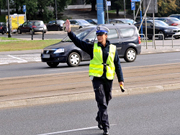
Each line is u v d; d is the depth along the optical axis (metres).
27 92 26.08
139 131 16.44
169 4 185.88
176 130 16.47
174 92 25.75
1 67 47.59
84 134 16.28
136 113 19.88
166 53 58.38
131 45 46.19
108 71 16.08
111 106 21.80
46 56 43.28
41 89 27.20
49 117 19.52
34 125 17.97
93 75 16.06
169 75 31.84
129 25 47.16
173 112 19.91
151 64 41.94
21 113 20.69
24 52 66.56
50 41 81.62
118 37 45.69
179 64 39.78
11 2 189.12
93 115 19.77
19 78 33.66
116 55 16.44
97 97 16.14
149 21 90.56
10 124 18.30
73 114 20.08
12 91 26.70
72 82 30.20
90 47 16.27
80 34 44.25
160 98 23.80
